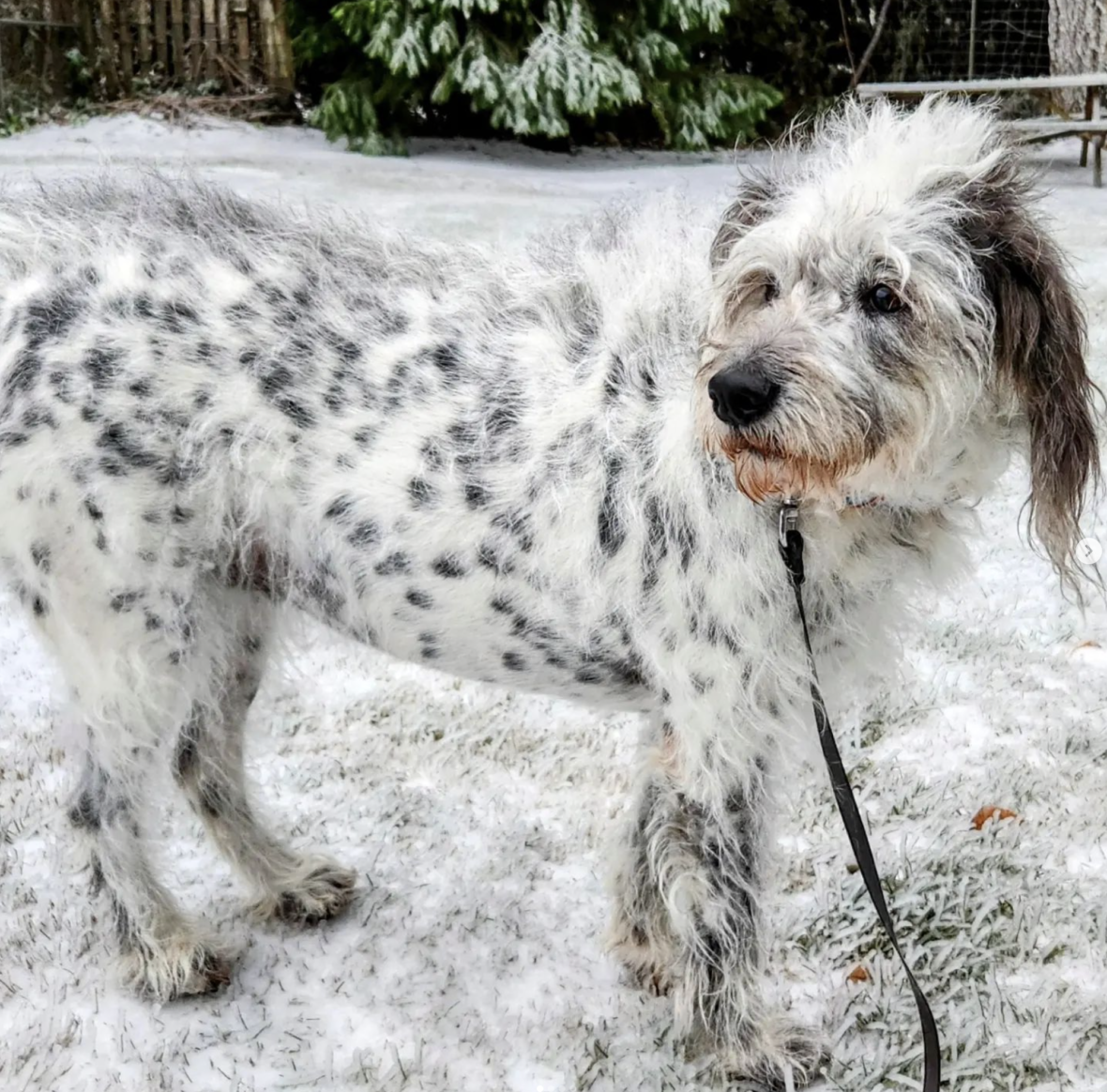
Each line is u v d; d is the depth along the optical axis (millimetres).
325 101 4508
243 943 1124
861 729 1413
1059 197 3867
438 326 939
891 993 1055
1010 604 1700
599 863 1232
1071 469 820
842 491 817
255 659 1136
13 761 1367
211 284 950
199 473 940
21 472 937
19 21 4648
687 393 867
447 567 928
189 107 4852
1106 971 1064
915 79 6074
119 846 1044
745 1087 976
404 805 1311
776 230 835
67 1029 1011
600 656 944
